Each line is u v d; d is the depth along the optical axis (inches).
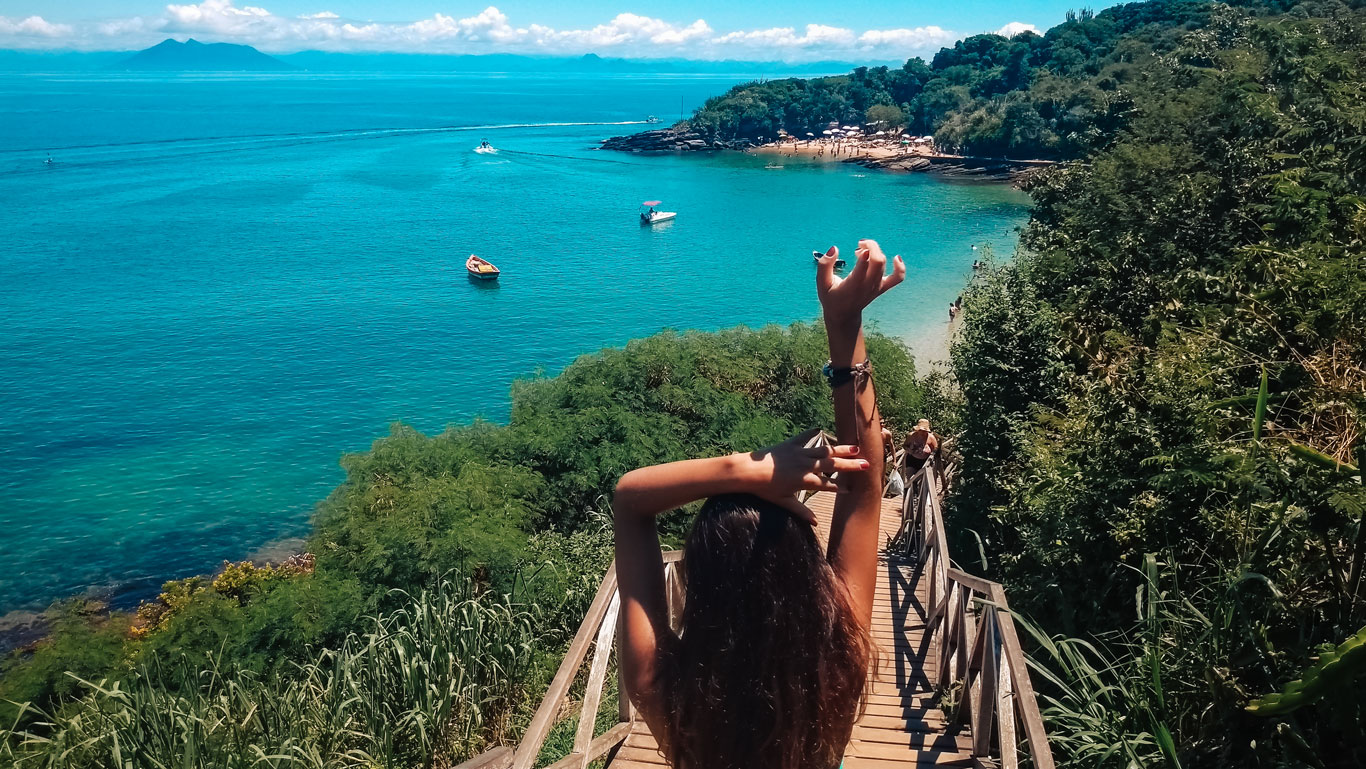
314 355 1750.7
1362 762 173.8
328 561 570.6
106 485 1176.2
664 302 2180.1
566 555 543.5
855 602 56.2
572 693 378.6
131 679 427.8
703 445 774.5
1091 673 218.4
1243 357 330.6
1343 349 295.6
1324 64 828.6
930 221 3321.9
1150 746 210.2
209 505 1123.3
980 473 595.2
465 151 6309.1
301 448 1304.1
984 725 220.2
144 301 2182.6
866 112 7229.3
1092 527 337.4
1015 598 386.9
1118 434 336.5
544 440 706.2
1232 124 903.7
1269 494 252.1
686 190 4347.9
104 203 3794.3
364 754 311.9
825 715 51.9
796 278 2428.6
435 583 483.8
